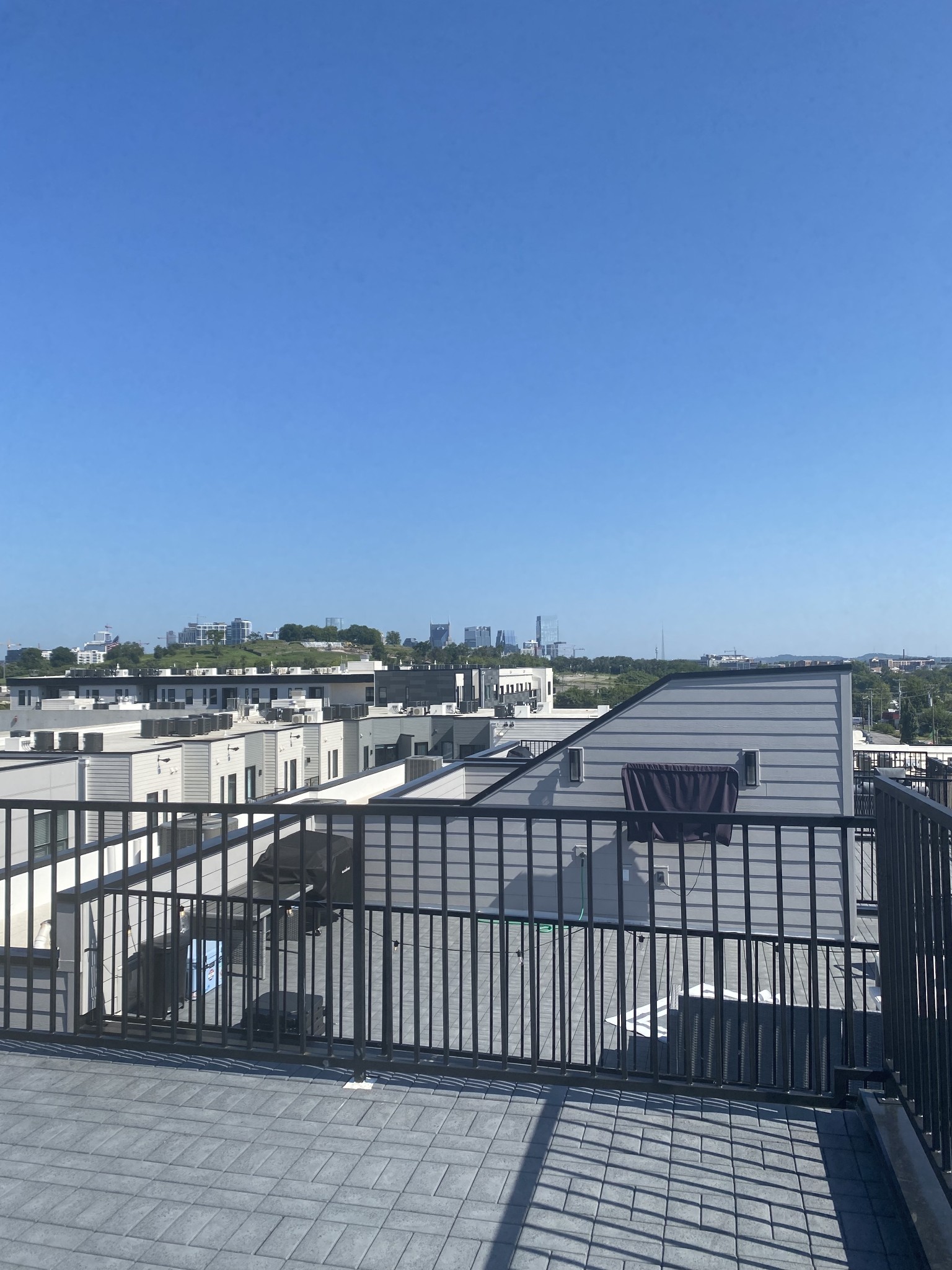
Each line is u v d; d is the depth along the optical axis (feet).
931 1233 7.34
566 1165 9.12
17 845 55.26
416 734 128.77
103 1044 12.20
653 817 10.40
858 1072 10.19
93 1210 8.41
